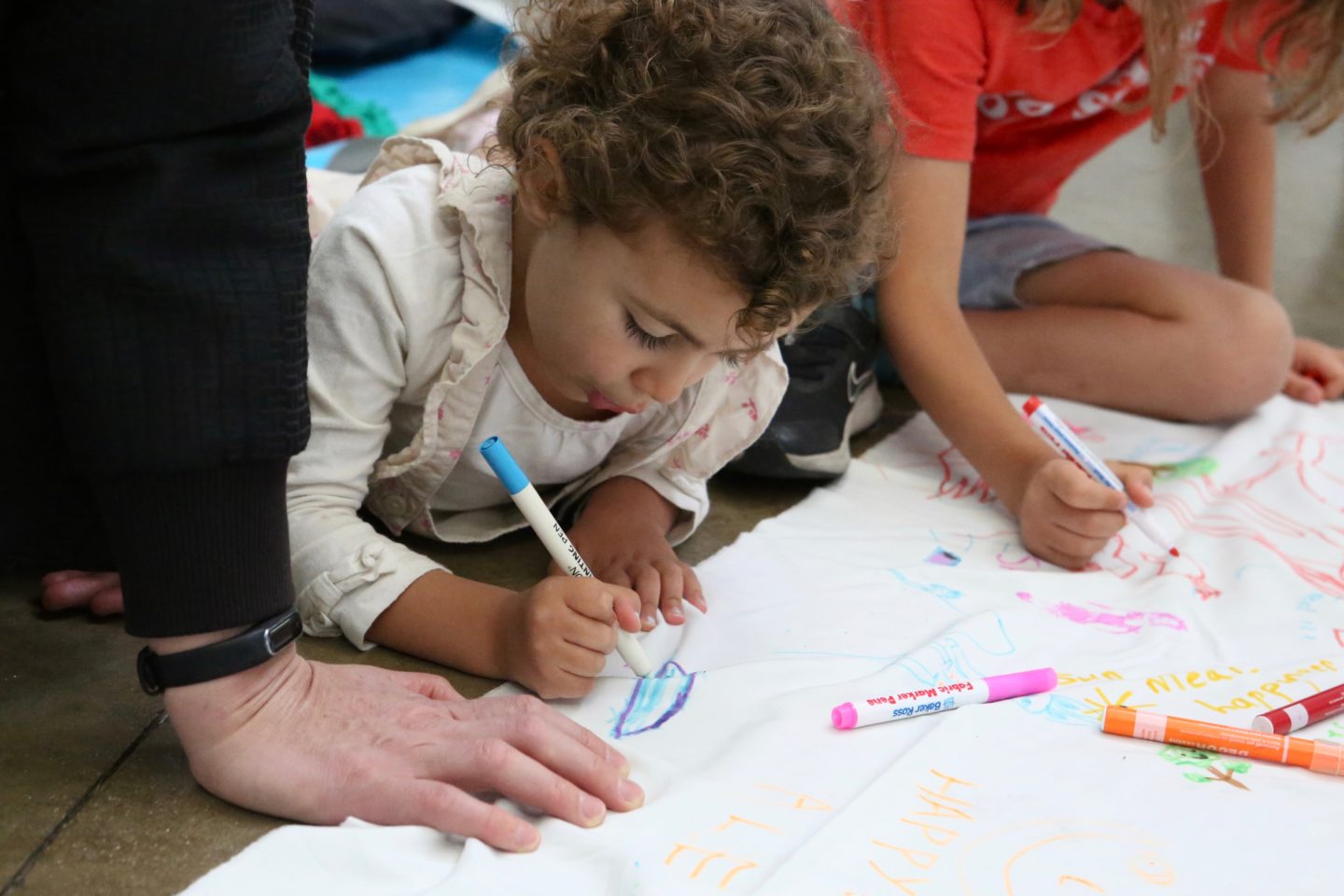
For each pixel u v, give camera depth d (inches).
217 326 25.0
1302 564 44.1
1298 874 26.8
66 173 24.2
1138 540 45.6
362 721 28.2
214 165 24.9
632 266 30.7
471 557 41.4
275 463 26.6
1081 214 90.7
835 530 45.0
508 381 37.5
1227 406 56.7
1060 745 31.2
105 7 23.0
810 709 31.9
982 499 49.1
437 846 26.0
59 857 25.7
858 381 51.5
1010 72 51.9
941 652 35.2
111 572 35.9
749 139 29.9
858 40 36.8
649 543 39.5
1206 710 33.9
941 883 25.4
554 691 32.0
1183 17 49.2
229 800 27.5
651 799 28.1
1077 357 57.7
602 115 30.9
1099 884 25.9
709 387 39.9
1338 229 88.6
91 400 24.7
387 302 34.8
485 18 82.0
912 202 48.3
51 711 30.7
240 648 26.8
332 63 77.7
